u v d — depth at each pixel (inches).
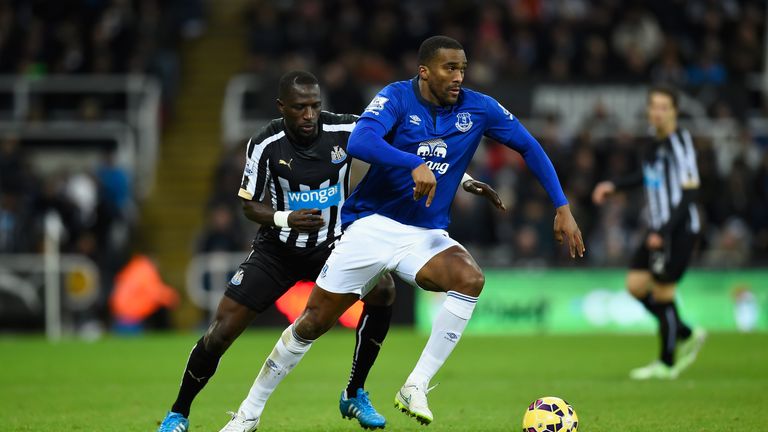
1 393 1263.5
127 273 2330.2
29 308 2266.2
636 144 2487.7
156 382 1387.8
